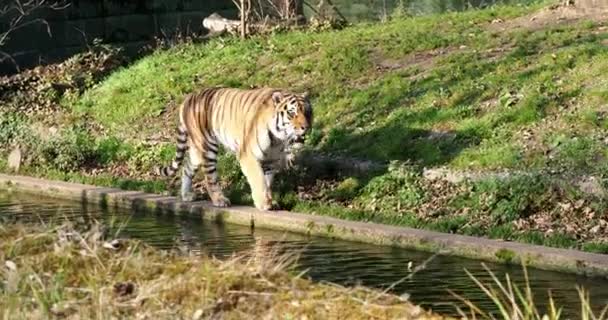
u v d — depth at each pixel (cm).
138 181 1725
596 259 1152
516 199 1385
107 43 2486
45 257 870
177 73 2150
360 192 1528
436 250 1275
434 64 1844
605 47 1716
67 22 2428
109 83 2222
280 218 1441
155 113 2002
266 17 2480
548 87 1628
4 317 750
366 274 1162
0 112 2152
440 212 1422
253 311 762
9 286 795
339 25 2411
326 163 1620
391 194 1498
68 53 2434
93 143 1959
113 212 1603
